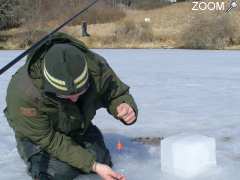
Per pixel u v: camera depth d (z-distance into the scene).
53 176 2.64
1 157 3.34
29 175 2.92
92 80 2.58
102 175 2.54
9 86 2.53
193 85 7.69
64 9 27.47
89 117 2.70
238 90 6.95
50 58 2.29
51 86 2.28
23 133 2.55
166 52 19.48
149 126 4.31
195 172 2.84
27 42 25.27
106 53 18.92
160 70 10.79
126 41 25.20
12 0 28.52
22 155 2.80
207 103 5.71
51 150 2.56
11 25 28.56
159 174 2.90
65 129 2.63
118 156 3.28
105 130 4.15
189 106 5.49
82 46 2.58
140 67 11.73
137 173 2.93
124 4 35.81
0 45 25.06
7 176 2.94
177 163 2.85
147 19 28.17
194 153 2.84
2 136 3.98
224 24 22.97
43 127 2.51
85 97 2.59
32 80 2.42
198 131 4.08
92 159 2.54
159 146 3.56
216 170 2.91
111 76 2.74
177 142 2.89
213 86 7.51
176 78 8.89
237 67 11.42
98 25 28.08
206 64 12.55
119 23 27.59
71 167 2.69
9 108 2.51
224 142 3.65
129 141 3.73
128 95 2.82
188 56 16.41
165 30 26.95
